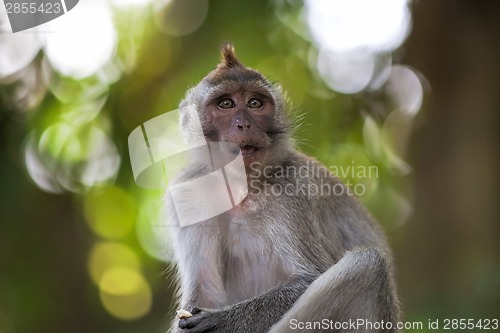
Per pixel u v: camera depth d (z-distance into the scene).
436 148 16.06
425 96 16.72
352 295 8.46
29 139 16.30
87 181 16.72
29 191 16.48
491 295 14.45
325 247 9.44
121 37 16.69
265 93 9.32
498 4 15.98
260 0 16.86
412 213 16.17
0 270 16.75
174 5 16.83
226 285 9.40
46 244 17.02
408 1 16.83
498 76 15.91
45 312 17.06
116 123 16.59
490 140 15.73
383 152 17.30
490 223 15.36
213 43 16.62
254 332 8.42
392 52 17.27
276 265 9.19
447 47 16.17
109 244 17.50
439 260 15.45
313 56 17.33
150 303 18.11
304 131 16.78
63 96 16.38
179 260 9.53
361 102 17.44
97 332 17.64
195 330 8.35
